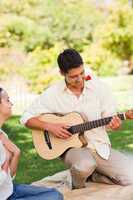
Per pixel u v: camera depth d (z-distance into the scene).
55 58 13.05
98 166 5.14
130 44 14.16
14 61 13.03
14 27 13.53
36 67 12.88
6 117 4.21
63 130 5.08
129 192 4.84
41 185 5.25
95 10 14.35
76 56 4.93
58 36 13.88
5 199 4.03
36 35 13.64
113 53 14.09
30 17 13.84
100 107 5.14
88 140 5.14
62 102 5.15
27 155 6.63
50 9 13.97
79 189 5.02
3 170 3.97
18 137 7.70
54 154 5.14
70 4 14.13
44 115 5.18
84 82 5.11
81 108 5.12
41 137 5.18
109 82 12.98
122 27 14.22
